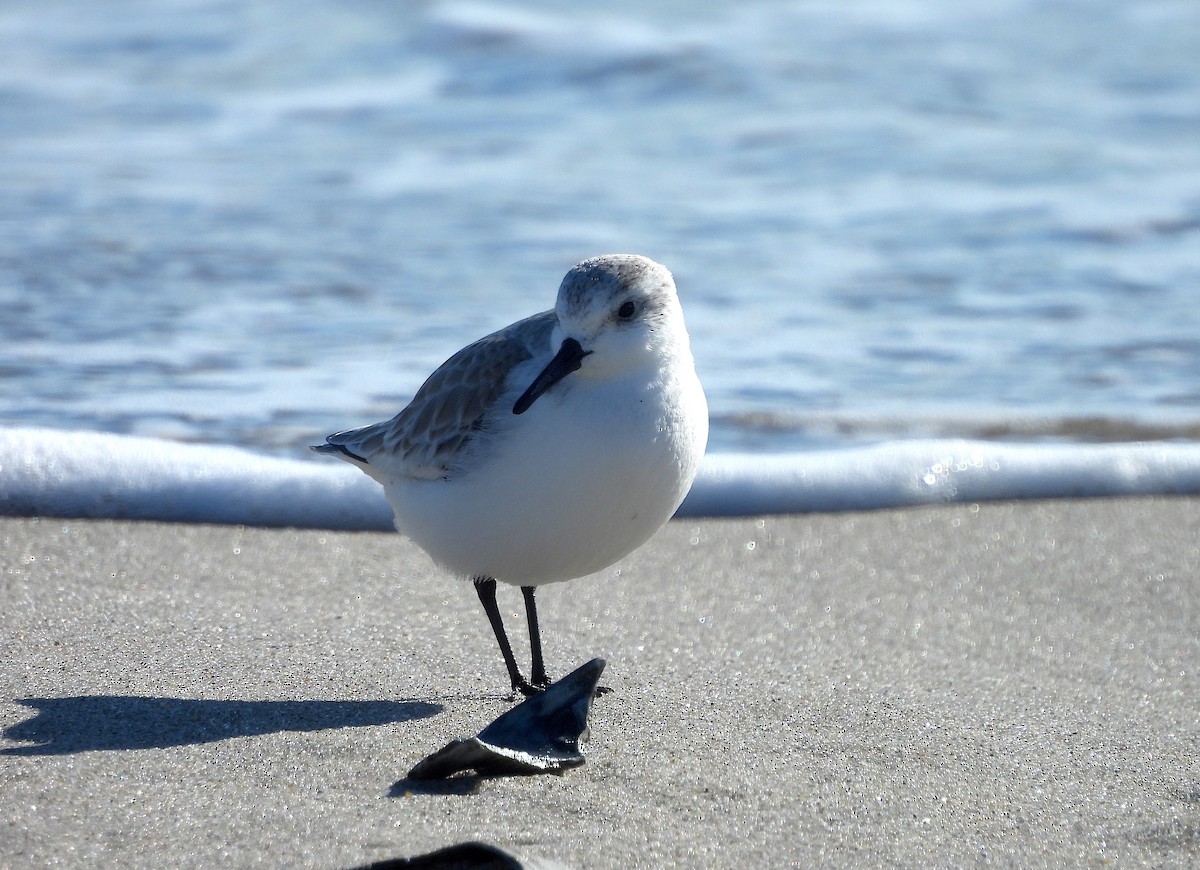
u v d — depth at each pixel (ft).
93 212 60.44
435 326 48.37
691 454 24.97
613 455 23.94
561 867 18.06
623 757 22.20
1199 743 23.43
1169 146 68.08
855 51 82.48
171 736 22.57
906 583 32.48
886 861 18.89
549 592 31.35
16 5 95.50
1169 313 50.67
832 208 61.46
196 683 25.00
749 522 36.55
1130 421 42.32
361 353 46.09
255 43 86.99
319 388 43.21
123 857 18.51
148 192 63.52
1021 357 46.93
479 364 25.45
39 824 19.33
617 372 24.21
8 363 44.42
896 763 22.22
